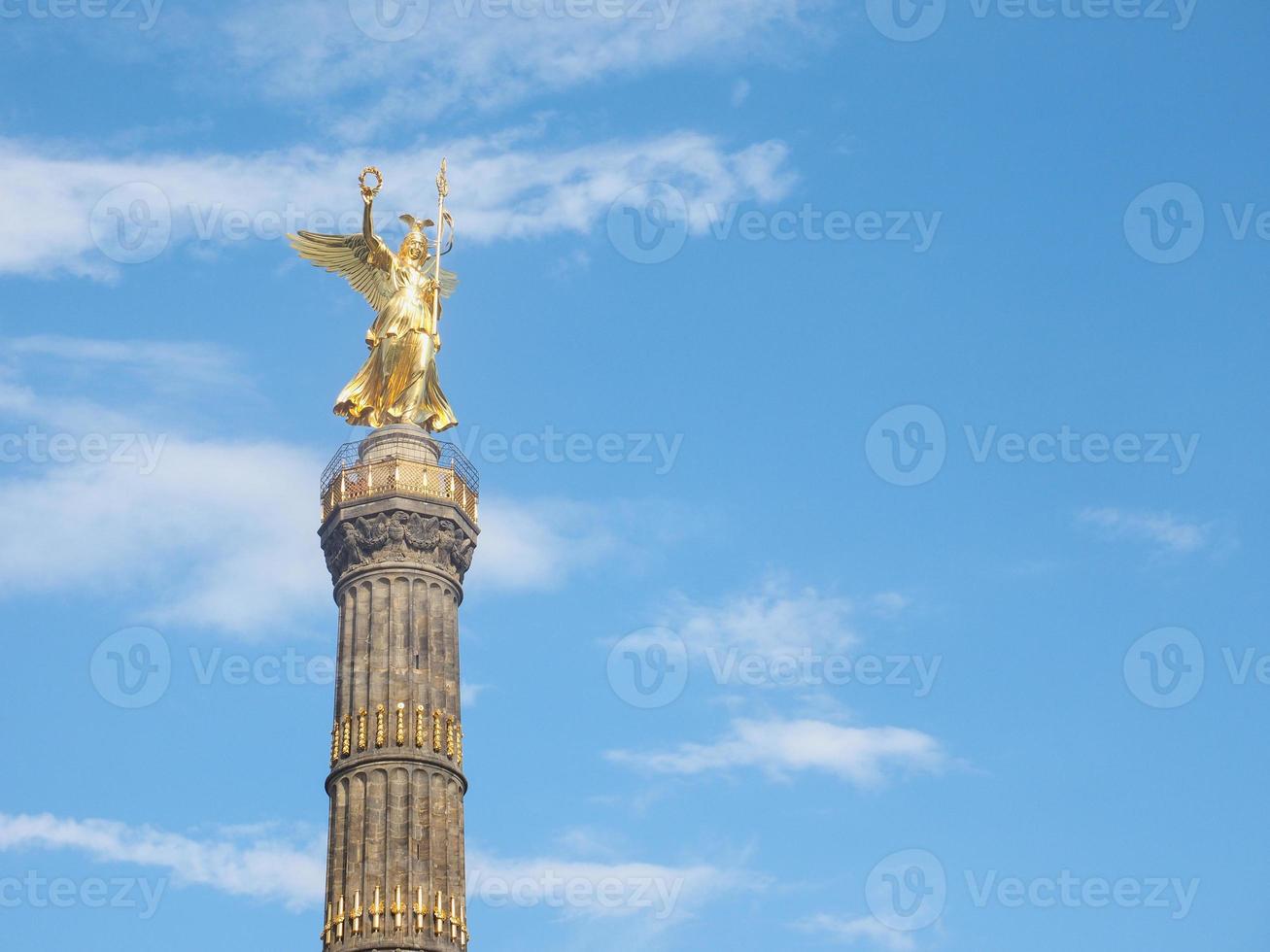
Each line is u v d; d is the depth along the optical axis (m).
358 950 88.50
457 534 99.12
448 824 92.44
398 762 92.69
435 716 94.31
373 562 97.69
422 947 88.75
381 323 103.50
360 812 91.81
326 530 99.12
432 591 97.62
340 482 99.56
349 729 93.88
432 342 103.75
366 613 96.62
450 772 93.50
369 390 102.88
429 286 104.56
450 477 100.00
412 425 102.19
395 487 98.50
